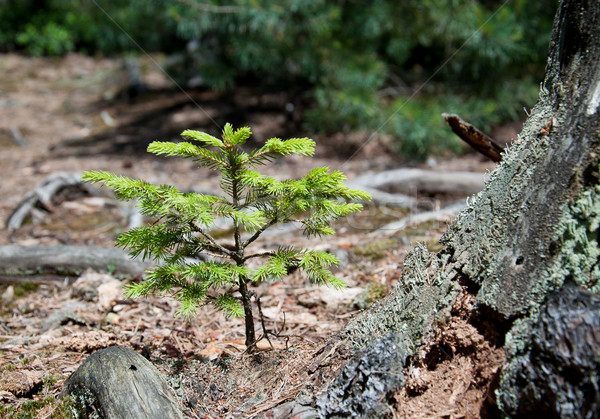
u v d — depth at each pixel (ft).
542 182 6.47
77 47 49.75
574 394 5.24
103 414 6.93
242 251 8.11
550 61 7.18
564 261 5.99
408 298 7.10
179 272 7.71
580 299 5.53
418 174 19.15
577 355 5.26
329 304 11.19
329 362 7.28
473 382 6.37
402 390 6.52
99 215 18.39
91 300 12.09
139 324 10.82
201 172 23.39
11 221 17.66
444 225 15.10
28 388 8.08
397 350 6.67
